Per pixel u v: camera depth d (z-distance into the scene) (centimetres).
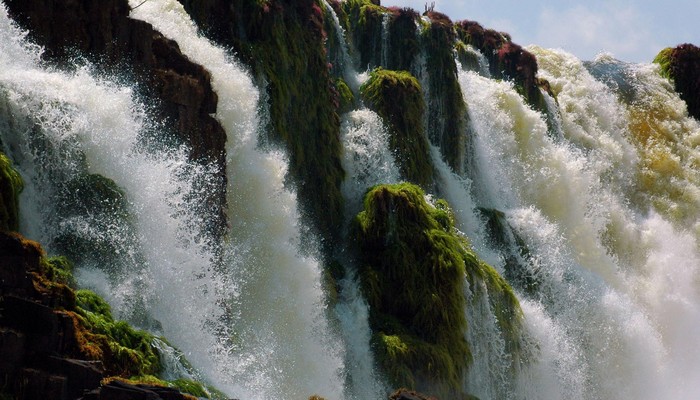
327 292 4531
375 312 4656
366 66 6303
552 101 7338
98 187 3394
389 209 4884
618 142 7756
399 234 4841
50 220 3284
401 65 6275
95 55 3803
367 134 5491
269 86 4856
